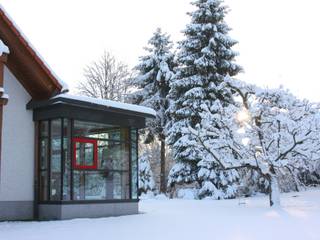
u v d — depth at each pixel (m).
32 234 11.30
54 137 15.85
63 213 15.12
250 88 20.52
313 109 19.83
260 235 10.99
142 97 37.56
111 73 43.66
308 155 19.02
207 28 31.64
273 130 20.11
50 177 15.75
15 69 15.94
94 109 16.25
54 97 15.38
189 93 30.70
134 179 17.56
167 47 37.44
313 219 14.13
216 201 25.08
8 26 15.09
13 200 15.49
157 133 36.84
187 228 12.41
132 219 14.98
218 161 19.53
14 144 15.76
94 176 16.28
